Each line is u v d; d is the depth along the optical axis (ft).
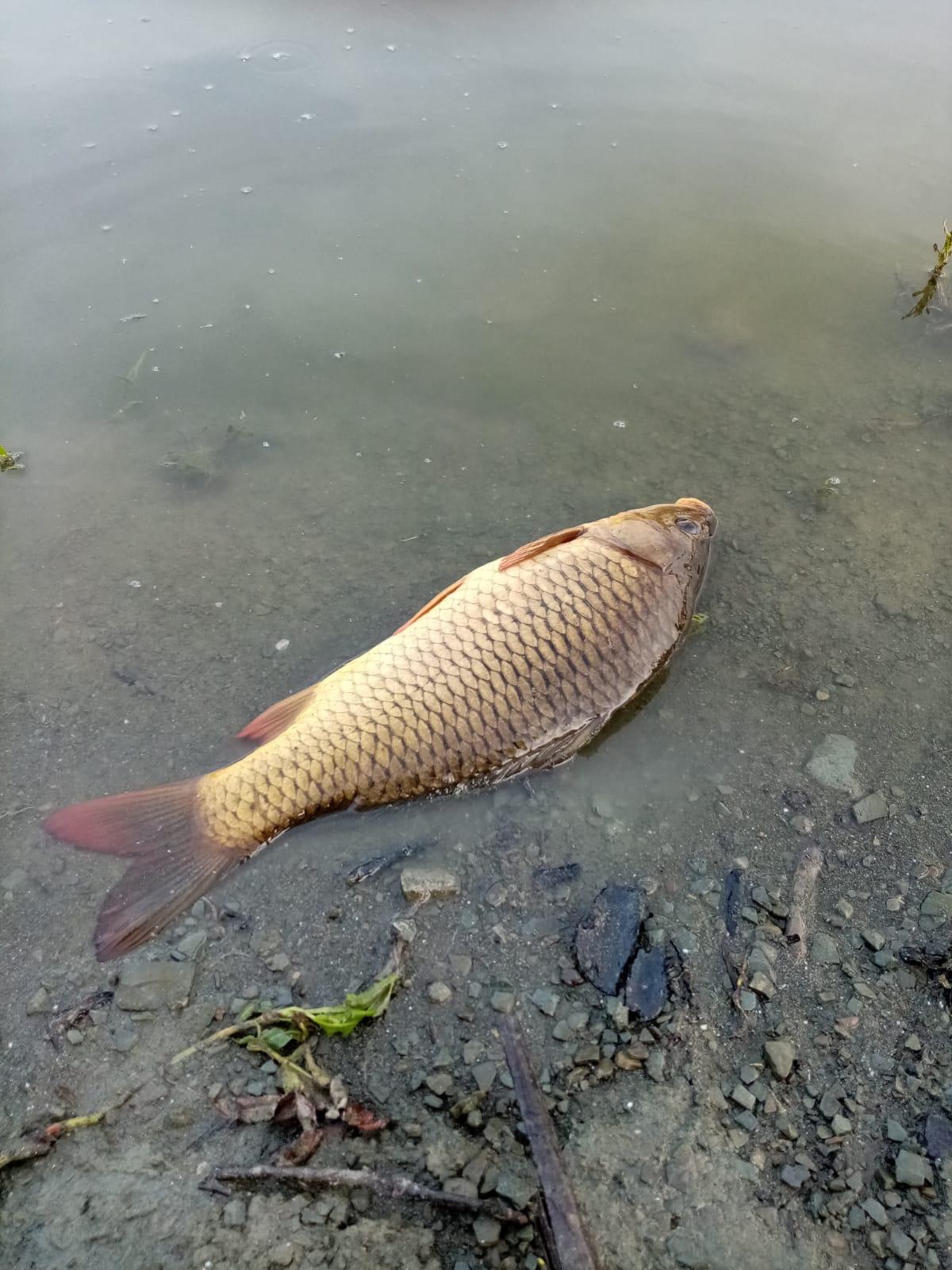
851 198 4.48
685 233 4.28
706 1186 1.88
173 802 2.29
